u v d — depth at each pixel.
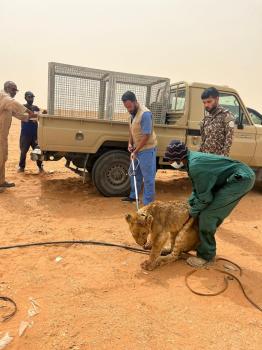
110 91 4.96
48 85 4.70
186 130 5.20
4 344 2.04
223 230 4.11
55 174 6.46
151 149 4.31
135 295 2.61
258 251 3.56
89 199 4.96
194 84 5.13
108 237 3.67
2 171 5.20
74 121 4.72
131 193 4.93
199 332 2.23
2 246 3.33
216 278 2.91
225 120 3.74
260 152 5.64
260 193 5.97
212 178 2.75
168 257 3.09
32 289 2.63
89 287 2.69
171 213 2.99
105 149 5.11
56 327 2.20
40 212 4.35
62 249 3.34
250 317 2.42
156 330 2.23
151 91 5.20
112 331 2.19
